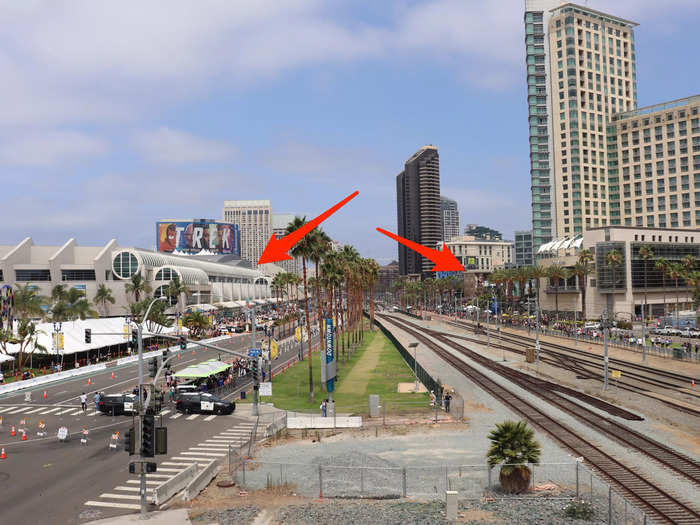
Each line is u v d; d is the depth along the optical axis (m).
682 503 23.31
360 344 111.50
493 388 54.97
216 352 92.56
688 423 38.94
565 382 58.28
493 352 88.62
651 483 25.73
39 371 71.75
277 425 40.00
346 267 98.06
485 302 168.88
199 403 46.81
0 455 33.78
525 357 79.19
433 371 68.94
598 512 22.14
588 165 191.62
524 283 167.75
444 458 31.36
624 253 135.88
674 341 90.31
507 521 21.33
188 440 37.66
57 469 31.16
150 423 23.66
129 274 133.00
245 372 69.81
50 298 100.62
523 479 24.78
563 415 42.00
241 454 33.38
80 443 37.22
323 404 44.34
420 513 22.39
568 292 147.25
